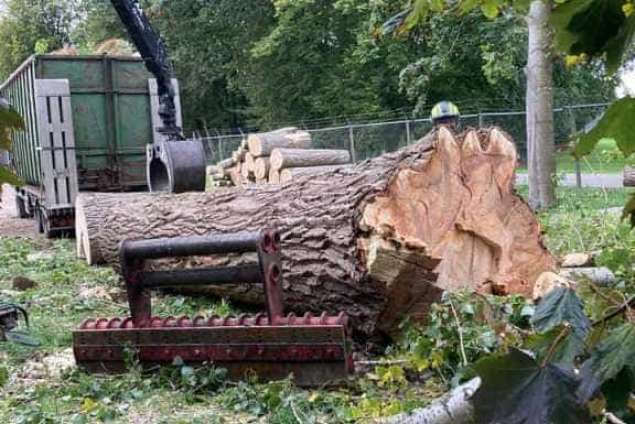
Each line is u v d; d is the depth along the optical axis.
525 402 0.83
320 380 4.33
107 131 12.26
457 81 27.12
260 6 33.56
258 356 4.45
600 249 7.14
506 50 19.64
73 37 38.06
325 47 31.33
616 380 0.81
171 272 4.83
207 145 26.64
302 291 5.27
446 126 5.24
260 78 33.06
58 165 11.59
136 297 4.93
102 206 8.76
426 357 4.25
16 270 8.93
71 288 7.79
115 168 12.33
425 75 20.48
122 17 9.31
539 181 12.44
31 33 35.88
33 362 5.23
